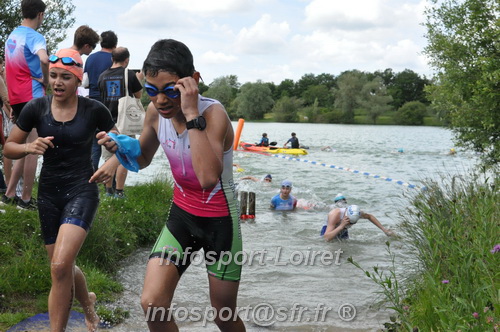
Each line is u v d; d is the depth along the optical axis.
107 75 7.29
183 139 3.00
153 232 7.62
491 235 3.93
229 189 3.17
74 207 3.64
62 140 3.70
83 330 4.18
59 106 3.74
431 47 10.65
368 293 5.64
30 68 5.83
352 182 15.81
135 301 5.12
